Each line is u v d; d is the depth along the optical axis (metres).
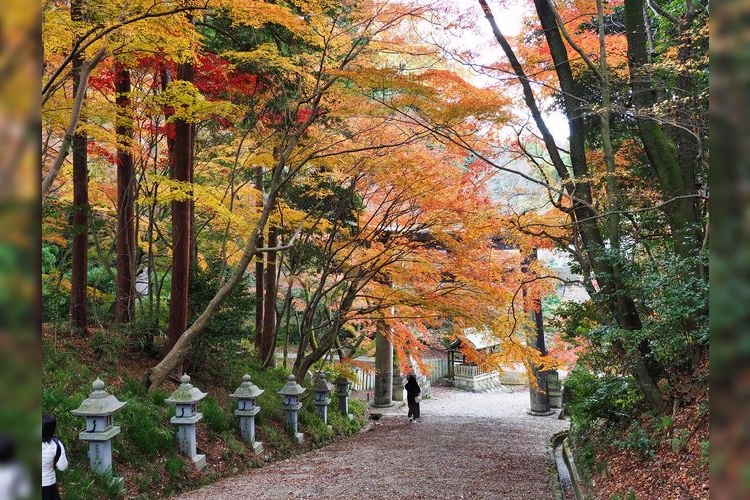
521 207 13.34
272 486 6.68
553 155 7.91
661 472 5.03
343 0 8.17
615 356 7.51
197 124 11.17
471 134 9.02
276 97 10.04
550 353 13.20
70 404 6.15
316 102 8.69
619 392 6.83
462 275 11.15
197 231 12.64
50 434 3.88
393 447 10.34
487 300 10.74
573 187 7.76
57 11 6.46
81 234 9.22
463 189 10.74
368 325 15.95
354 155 9.89
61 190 11.23
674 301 5.33
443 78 7.64
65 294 10.25
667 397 6.16
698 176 7.31
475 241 10.51
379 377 17.73
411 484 6.81
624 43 8.66
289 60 8.87
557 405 17.69
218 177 13.02
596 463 6.65
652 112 6.38
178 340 8.62
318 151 8.88
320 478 7.23
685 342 5.86
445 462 8.57
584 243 7.76
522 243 10.36
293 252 14.28
